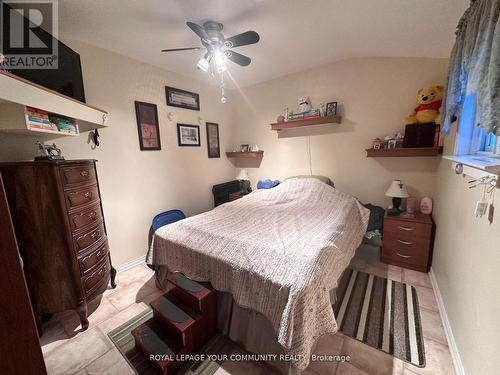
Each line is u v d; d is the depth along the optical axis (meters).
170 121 2.91
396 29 1.93
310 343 1.11
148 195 2.72
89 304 1.93
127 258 2.54
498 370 0.85
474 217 1.22
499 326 0.86
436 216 2.28
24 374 0.63
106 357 1.43
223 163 3.87
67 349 1.50
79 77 1.91
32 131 1.35
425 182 2.58
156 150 2.76
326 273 1.30
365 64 2.72
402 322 1.65
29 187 1.44
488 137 1.47
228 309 1.53
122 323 1.71
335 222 1.89
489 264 0.99
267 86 3.52
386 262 2.48
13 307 0.60
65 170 1.52
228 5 1.63
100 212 1.89
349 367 1.32
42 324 1.71
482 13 1.01
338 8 1.67
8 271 0.58
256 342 1.38
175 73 2.92
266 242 1.49
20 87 1.14
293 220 1.99
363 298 1.92
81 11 1.60
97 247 1.80
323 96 3.05
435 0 1.49
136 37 2.04
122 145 2.41
